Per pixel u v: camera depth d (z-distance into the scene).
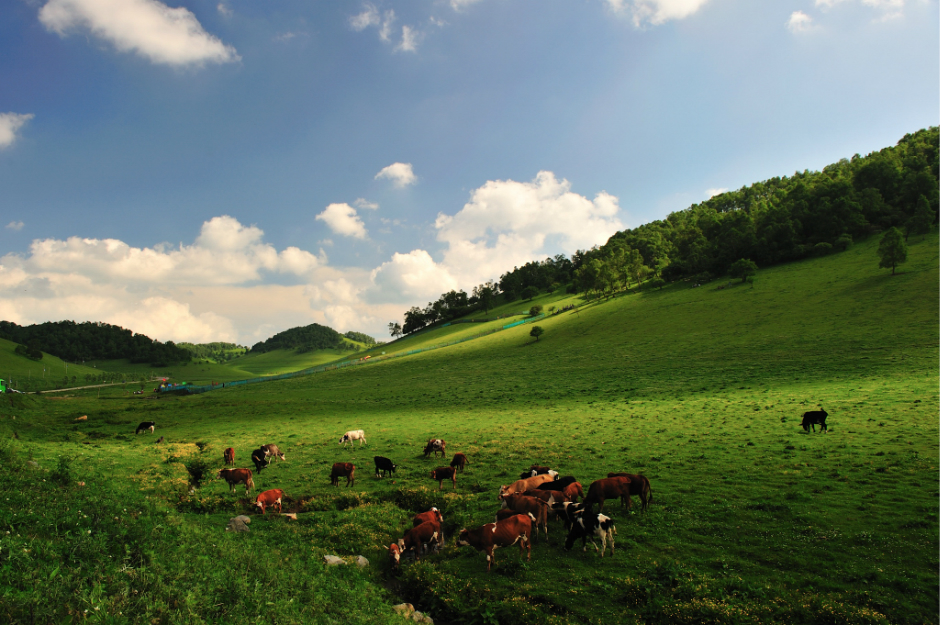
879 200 128.25
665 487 20.55
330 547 15.79
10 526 10.05
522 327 131.62
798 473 20.92
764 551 13.80
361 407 59.34
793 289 97.19
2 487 12.84
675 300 115.06
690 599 11.45
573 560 14.23
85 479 16.98
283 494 22.92
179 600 8.34
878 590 11.29
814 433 28.58
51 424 47.72
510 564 14.08
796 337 69.00
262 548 13.77
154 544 10.87
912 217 111.94
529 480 19.91
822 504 16.86
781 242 128.00
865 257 104.88
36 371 186.12
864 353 55.81
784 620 10.50
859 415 32.19
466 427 41.25
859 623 10.05
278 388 93.62
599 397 53.06
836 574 12.23
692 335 83.75
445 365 98.56
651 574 12.76
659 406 43.72
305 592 10.55
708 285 122.62
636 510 17.83
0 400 59.34
